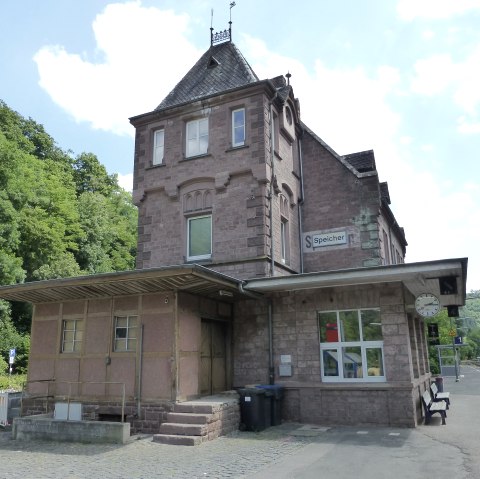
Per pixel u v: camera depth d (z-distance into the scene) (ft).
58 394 43.88
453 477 23.95
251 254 49.75
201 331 44.73
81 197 158.10
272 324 47.03
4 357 96.12
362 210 56.95
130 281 38.78
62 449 33.91
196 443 34.09
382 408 41.11
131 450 32.83
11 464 29.50
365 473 25.30
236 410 40.14
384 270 38.34
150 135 59.16
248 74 58.18
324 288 45.29
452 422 42.93
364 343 43.57
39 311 47.32
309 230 59.00
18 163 115.03
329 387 43.14
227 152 53.52
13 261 101.24
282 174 55.72
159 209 56.49
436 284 43.88
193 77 63.87
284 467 26.91
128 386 40.78
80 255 142.20
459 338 117.70
